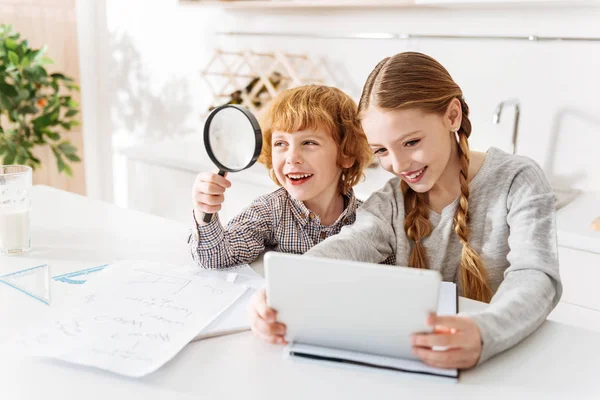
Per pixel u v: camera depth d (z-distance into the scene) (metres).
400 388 0.75
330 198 1.30
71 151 2.86
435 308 0.74
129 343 0.84
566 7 1.96
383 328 0.78
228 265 1.17
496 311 0.85
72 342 0.84
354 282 0.75
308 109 1.18
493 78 2.15
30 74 2.60
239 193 2.26
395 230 1.21
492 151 1.21
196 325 0.89
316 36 2.52
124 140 3.38
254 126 0.98
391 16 2.33
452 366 0.77
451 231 1.18
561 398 0.74
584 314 1.61
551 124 2.07
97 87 3.38
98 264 1.16
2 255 1.20
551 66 2.03
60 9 3.13
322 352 0.81
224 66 2.83
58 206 1.56
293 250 1.30
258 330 0.85
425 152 1.06
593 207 1.85
